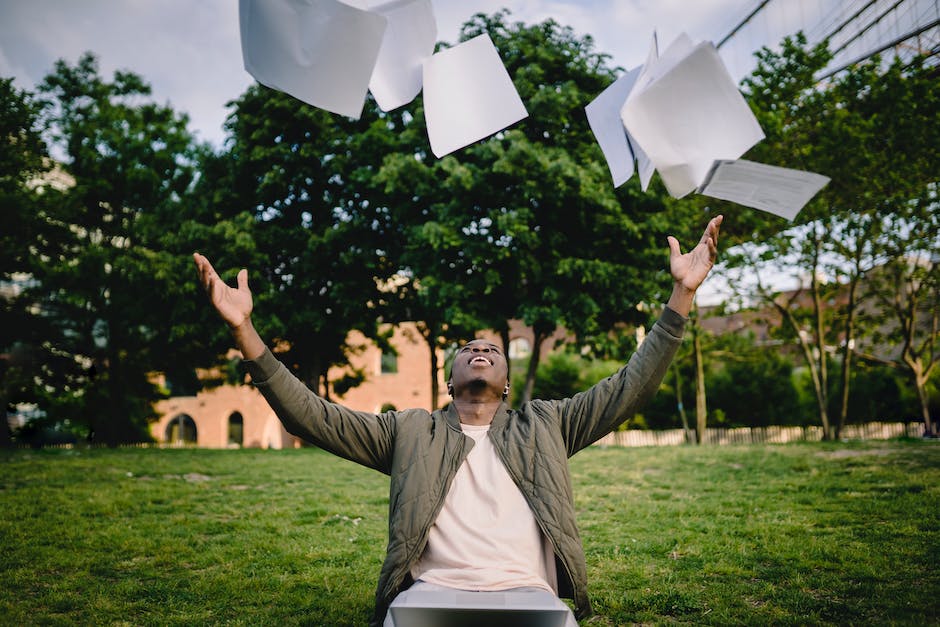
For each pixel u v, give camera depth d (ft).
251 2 5.96
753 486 27.32
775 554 16.16
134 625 12.33
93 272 67.92
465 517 8.21
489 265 51.75
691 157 6.65
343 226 59.26
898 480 26.50
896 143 56.59
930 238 60.75
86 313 73.77
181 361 75.05
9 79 68.80
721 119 6.57
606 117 7.93
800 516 20.54
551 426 8.82
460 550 8.00
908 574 14.24
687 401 93.97
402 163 52.60
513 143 48.91
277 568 15.94
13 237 68.39
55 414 82.48
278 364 8.32
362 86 6.17
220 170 67.92
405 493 8.28
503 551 7.96
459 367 9.09
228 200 64.80
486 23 57.21
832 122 57.00
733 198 6.70
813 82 59.52
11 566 15.98
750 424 93.09
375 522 21.43
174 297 65.72
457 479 8.48
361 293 61.77
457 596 6.97
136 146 71.97
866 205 59.00
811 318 77.00
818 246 63.52
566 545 8.15
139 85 75.82
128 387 79.30
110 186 71.36
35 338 72.54
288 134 63.87
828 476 28.89
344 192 62.59
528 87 52.44
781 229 63.00
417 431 8.78
